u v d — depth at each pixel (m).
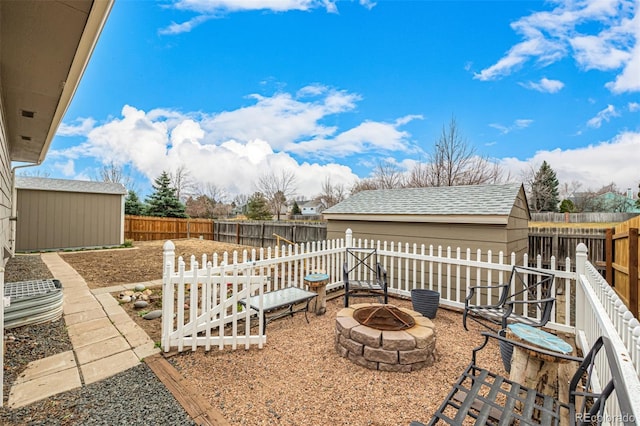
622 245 4.86
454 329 3.87
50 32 2.61
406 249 5.25
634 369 1.41
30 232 9.59
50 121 4.98
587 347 2.90
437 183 16.75
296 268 4.75
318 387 2.48
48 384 2.41
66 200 10.30
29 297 3.47
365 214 6.29
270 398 2.31
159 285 5.59
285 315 4.00
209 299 3.15
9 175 7.07
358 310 3.40
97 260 8.23
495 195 5.44
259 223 13.56
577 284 3.38
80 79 3.52
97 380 2.49
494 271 4.70
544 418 1.63
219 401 2.26
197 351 3.06
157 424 1.99
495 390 1.83
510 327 2.26
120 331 3.44
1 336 2.13
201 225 16.03
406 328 3.00
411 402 2.31
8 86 3.66
